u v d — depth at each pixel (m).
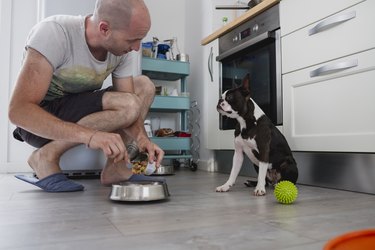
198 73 2.97
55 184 1.38
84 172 2.01
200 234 0.71
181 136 2.71
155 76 2.98
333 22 1.46
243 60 2.23
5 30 2.52
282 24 1.81
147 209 1.01
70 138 1.06
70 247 0.62
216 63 2.56
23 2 2.60
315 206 1.06
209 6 2.83
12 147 2.53
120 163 1.55
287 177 1.55
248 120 1.50
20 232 0.73
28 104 1.09
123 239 0.67
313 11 1.60
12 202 1.14
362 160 1.39
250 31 2.11
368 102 1.33
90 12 2.07
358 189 1.41
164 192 1.18
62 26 1.24
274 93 1.87
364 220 0.84
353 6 1.39
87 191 1.41
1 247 0.62
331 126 1.50
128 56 1.51
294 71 1.72
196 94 3.01
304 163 1.71
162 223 0.81
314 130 1.60
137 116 1.43
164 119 3.14
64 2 2.01
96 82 1.44
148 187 1.13
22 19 2.59
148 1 3.22
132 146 1.95
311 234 0.71
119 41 1.14
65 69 1.31
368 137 1.32
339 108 1.46
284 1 1.79
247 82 1.56
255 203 1.12
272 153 1.53
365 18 1.34
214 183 1.77
